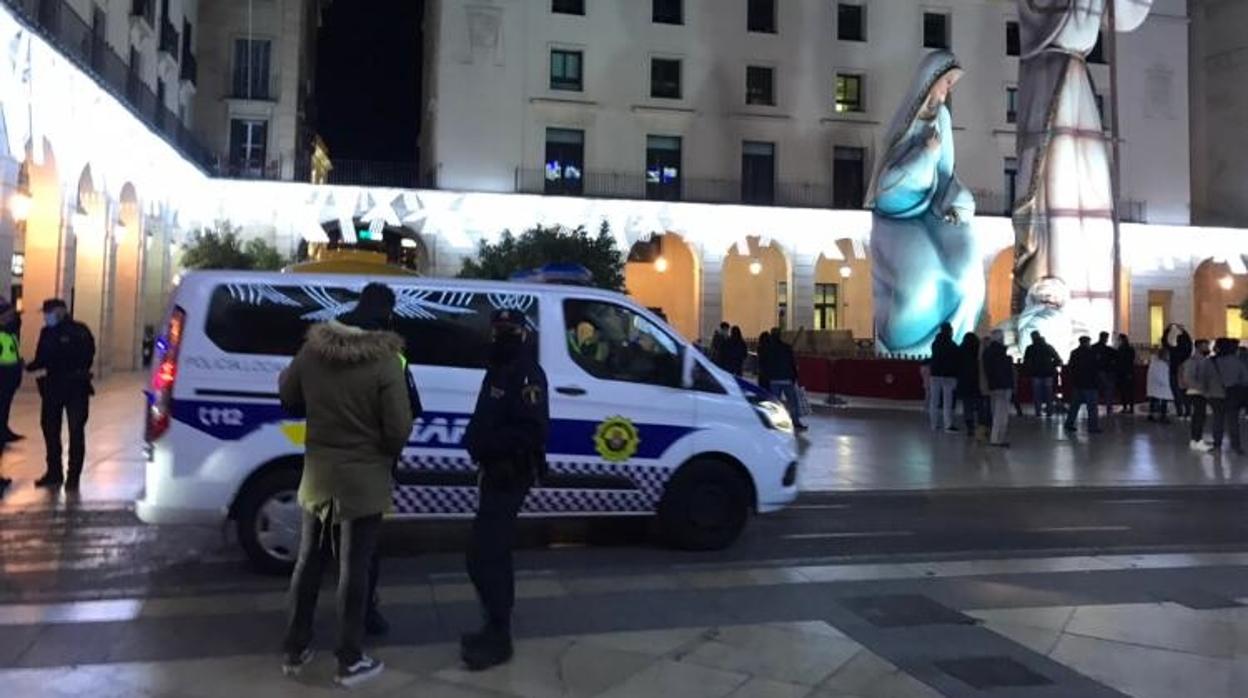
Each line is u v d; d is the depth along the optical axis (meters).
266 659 5.02
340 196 37.38
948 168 27.67
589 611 6.01
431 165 42.56
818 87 44.94
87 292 24.72
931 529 9.46
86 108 20.27
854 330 48.97
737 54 44.19
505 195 38.94
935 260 27.08
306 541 4.79
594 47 42.44
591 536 8.63
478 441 5.00
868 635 5.57
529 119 41.44
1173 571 7.28
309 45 47.47
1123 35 47.59
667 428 7.84
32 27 16.09
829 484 11.84
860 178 45.34
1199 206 53.19
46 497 9.61
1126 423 20.17
